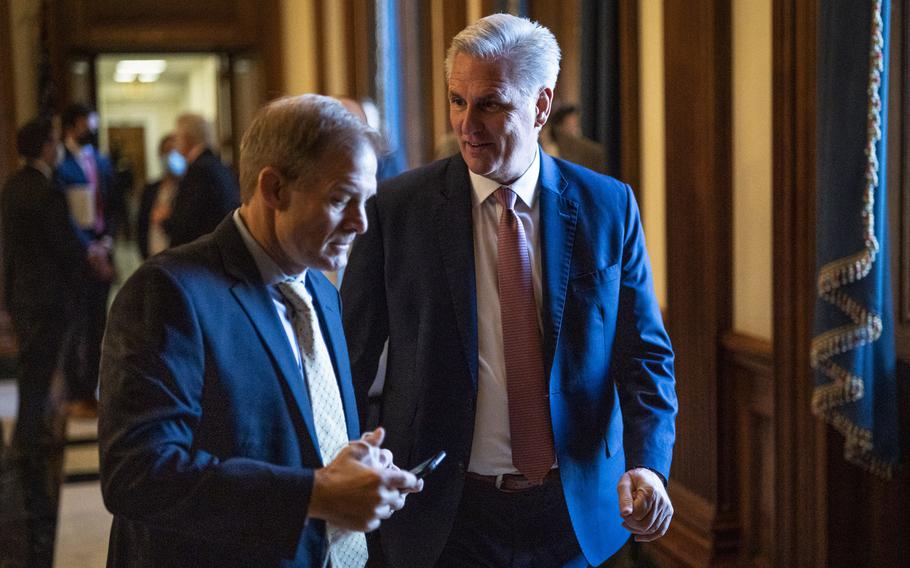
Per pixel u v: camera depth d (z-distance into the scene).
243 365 1.66
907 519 2.97
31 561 4.22
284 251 1.70
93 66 10.59
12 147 9.39
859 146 2.69
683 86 3.78
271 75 10.70
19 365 6.07
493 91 2.14
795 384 3.11
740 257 3.61
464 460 2.26
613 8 4.43
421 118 7.78
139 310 1.61
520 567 2.33
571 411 2.27
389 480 1.58
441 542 2.26
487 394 2.28
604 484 2.32
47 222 5.96
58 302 6.03
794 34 3.07
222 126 10.90
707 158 3.66
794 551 3.14
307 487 1.55
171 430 1.57
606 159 4.52
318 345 1.80
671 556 3.86
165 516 1.55
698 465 3.77
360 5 8.90
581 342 2.28
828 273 2.77
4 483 5.36
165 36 10.57
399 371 2.33
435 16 7.44
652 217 4.25
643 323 2.36
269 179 1.63
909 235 2.89
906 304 2.92
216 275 1.68
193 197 5.66
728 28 3.60
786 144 3.11
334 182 1.61
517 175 2.25
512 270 2.28
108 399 1.58
